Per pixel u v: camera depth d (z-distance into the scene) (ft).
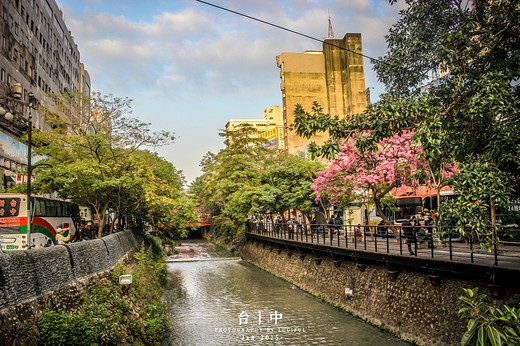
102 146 71.00
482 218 27.20
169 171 103.81
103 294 40.27
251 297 73.10
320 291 69.31
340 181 71.51
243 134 136.05
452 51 31.42
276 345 46.70
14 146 86.58
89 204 78.79
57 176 60.54
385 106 30.58
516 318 26.81
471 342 29.60
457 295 38.93
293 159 115.44
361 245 63.41
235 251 148.97
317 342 46.50
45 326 27.40
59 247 35.86
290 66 211.41
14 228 51.65
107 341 33.19
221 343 48.08
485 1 32.81
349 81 205.67
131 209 88.74
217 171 149.38
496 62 33.45
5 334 23.90
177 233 129.39
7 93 92.17
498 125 32.81
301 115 33.47
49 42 138.21
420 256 44.01
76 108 74.59
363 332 48.98
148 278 67.67
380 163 61.82
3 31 96.53
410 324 44.09
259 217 141.69
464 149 32.71
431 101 32.68
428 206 82.33
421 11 34.32
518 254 42.32
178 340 49.65
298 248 81.51
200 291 79.61
